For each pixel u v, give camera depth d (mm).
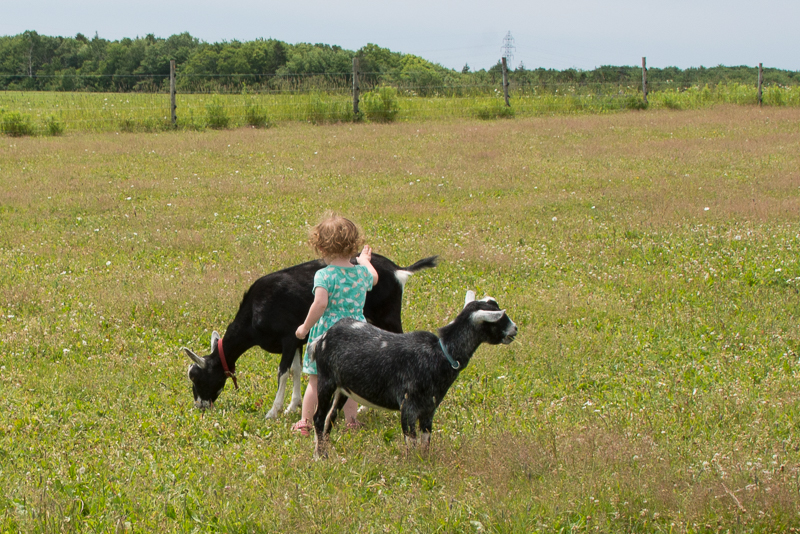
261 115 23406
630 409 4867
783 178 13641
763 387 5266
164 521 3496
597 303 7289
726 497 3459
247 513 3541
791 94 29000
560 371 5746
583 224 10695
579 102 27672
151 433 4656
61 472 3961
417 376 4016
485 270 8562
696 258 8820
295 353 5242
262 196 12695
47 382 5426
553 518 3449
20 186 13062
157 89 32094
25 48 112438
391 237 10000
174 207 11695
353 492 3807
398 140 19688
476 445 4215
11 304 7152
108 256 8953
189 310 7082
